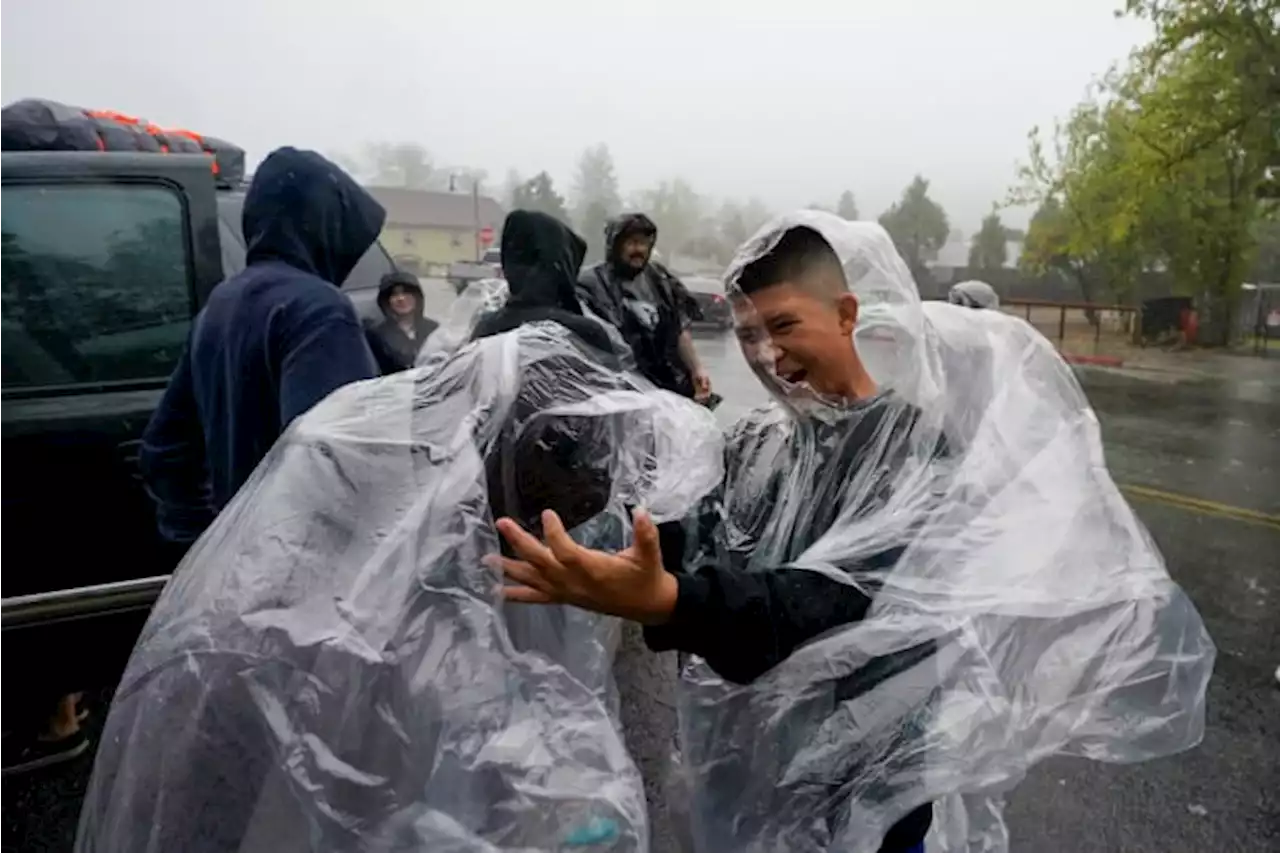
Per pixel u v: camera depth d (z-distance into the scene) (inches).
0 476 96.5
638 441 46.2
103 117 128.6
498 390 45.4
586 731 43.1
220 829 40.0
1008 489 47.0
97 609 87.4
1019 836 96.7
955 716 43.1
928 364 49.3
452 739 40.4
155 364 103.9
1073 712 46.0
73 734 107.3
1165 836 97.5
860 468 46.4
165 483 84.9
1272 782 106.6
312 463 43.9
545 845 40.8
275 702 40.2
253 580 41.9
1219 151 612.4
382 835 39.6
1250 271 689.6
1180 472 268.1
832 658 42.5
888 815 43.4
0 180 99.2
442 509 42.4
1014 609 43.8
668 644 42.8
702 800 47.1
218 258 108.0
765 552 47.7
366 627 40.8
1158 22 588.1
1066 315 740.7
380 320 140.5
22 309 98.8
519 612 43.8
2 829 96.7
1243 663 136.7
